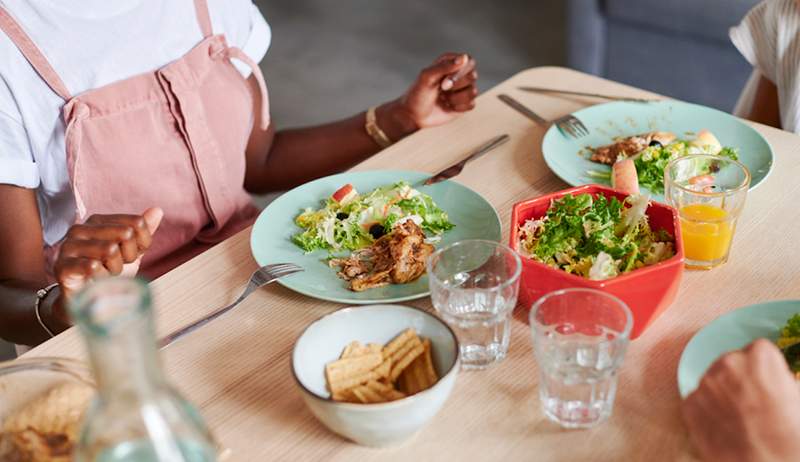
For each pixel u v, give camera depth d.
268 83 3.60
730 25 2.77
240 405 0.86
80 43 1.27
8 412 0.77
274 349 0.94
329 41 3.90
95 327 0.50
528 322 0.96
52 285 1.13
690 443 0.79
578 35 3.17
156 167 1.36
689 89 3.03
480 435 0.81
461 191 1.19
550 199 1.03
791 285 0.99
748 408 0.73
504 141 1.36
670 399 0.84
